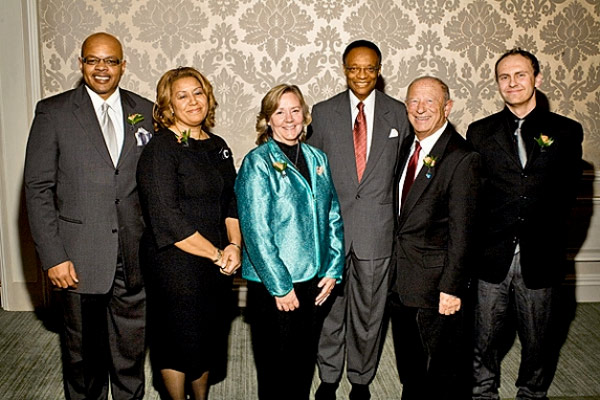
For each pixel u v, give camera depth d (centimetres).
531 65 253
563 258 265
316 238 242
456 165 236
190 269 238
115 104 260
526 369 274
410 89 245
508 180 256
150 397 291
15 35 356
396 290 257
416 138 251
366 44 281
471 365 276
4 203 374
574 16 380
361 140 281
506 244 258
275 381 249
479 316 269
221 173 246
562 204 261
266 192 234
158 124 250
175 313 240
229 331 361
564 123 258
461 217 235
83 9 359
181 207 238
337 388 304
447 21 373
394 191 261
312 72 373
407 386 267
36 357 328
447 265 238
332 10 368
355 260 283
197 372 245
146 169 235
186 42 366
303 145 251
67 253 255
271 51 370
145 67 366
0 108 363
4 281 383
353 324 292
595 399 291
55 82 365
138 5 360
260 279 240
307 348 252
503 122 261
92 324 267
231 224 254
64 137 250
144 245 246
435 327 249
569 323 374
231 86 372
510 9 376
